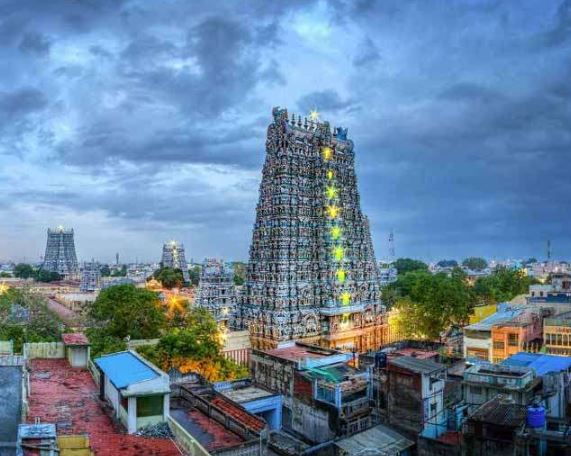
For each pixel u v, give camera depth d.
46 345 62.94
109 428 40.53
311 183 145.00
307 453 58.94
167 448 37.41
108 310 122.38
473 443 52.62
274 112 142.88
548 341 116.44
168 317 141.75
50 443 29.88
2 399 34.53
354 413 68.19
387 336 157.38
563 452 47.38
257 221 144.12
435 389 64.69
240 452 46.19
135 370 45.97
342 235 147.00
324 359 88.25
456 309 143.12
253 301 141.00
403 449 60.25
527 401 60.47
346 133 157.88
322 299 140.50
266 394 73.44
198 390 65.12
